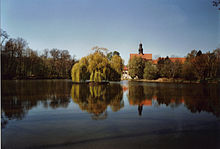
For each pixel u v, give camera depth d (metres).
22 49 50.31
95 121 8.97
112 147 5.78
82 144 6.04
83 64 33.81
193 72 51.53
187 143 6.09
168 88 30.03
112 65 33.28
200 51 64.50
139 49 104.75
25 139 6.50
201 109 12.09
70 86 32.06
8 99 16.48
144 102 14.98
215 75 48.16
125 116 9.99
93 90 25.11
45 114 10.51
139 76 73.94
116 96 18.77
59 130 7.53
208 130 7.51
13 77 49.72
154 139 6.48
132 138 6.56
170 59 68.69
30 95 19.27
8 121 8.98
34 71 60.09
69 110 11.55
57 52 73.44
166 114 10.51
